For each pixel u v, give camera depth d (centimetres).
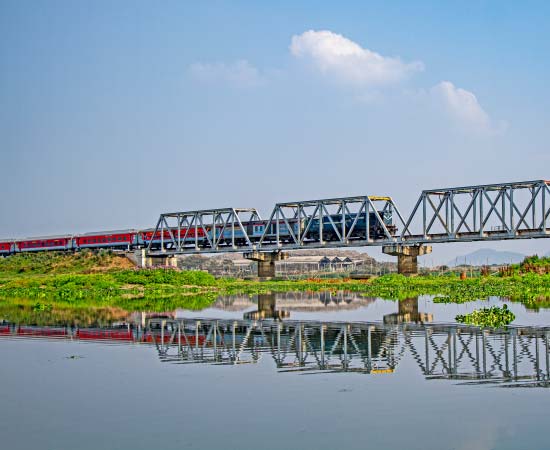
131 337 3434
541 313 4438
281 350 2902
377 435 1608
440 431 1630
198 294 7975
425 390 2033
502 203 8569
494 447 1512
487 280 8738
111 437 1627
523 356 2605
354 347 2955
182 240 11862
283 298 7194
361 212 10225
